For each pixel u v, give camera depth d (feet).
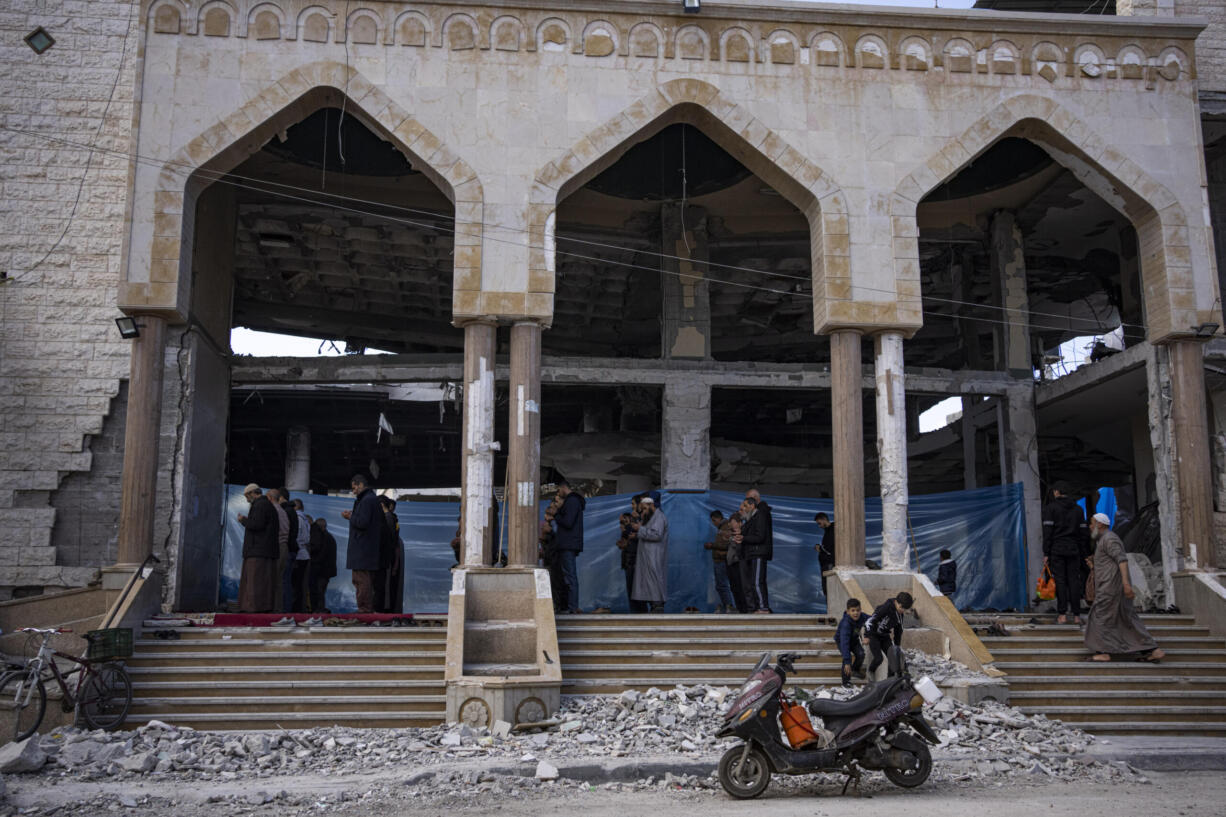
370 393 86.38
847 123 54.24
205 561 58.44
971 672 43.88
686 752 35.06
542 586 46.98
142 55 50.44
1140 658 46.44
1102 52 56.34
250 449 105.91
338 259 77.46
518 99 52.26
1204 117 61.00
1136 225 57.21
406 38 52.21
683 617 47.88
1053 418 77.61
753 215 71.36
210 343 59.67
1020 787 31.86
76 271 55.42
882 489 52.65
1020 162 65.00
